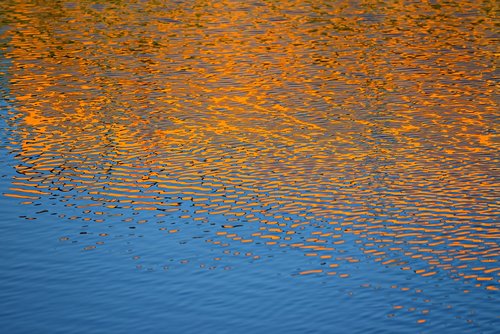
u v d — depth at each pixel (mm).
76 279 36250
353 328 32219
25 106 59031
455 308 33500
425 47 73562
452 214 42344
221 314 33344
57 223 41531
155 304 34188
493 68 67438
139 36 77438
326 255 38156
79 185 46188
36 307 34156
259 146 51938
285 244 39281
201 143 52438
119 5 90312
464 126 55125
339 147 51688
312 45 74250
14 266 37344
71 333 32312
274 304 34000
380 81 64438
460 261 37469
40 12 87312
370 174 47562
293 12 86625
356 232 40500
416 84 63719
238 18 84062
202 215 42469
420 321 32625
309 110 58312
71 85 63719
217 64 68812
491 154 50438
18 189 45531
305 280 35844
